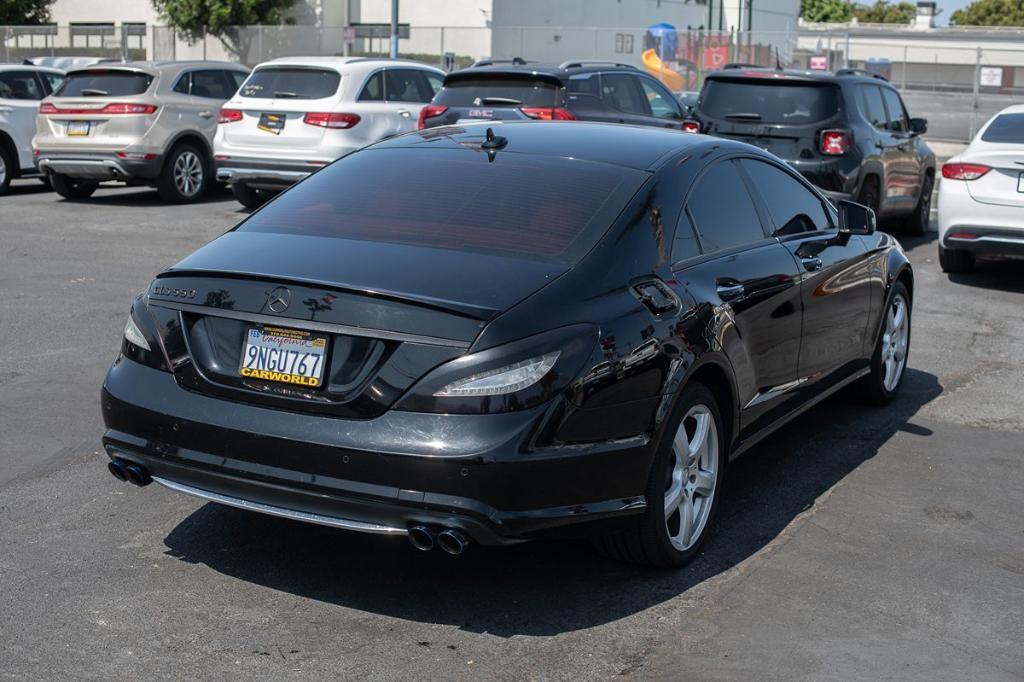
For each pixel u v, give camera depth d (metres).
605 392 3.86
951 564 4.56
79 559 4.39
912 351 8.29
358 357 3.75
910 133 13.36
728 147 5.22
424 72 14.80
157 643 3.75
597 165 4.65
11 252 11.16
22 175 16.14
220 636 3.81
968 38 51.06
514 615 4.02
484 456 3.59
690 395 4.34
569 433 3.76
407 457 3.61
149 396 4.04
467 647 3.78
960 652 3.83
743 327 4.73
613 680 3.58
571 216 4.28
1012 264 12.12
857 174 11.66
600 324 3.91
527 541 3.77
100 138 14.58
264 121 13.44
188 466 3.94
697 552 4.59
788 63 32.81
